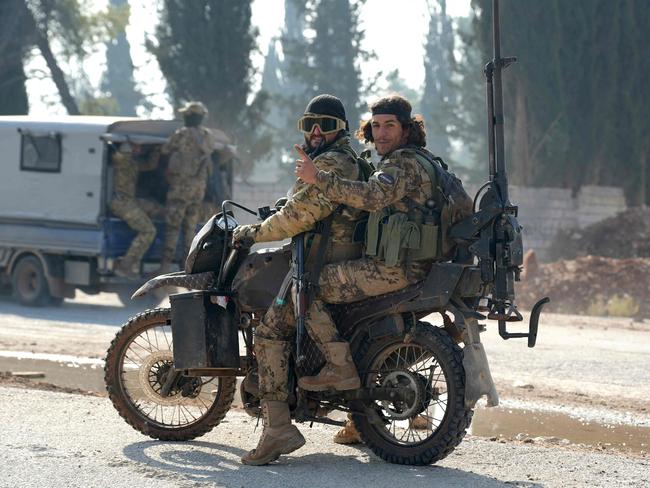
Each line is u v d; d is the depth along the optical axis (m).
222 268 10.19
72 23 72.25
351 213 9.67
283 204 10.26
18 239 30.14
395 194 9.30
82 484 8.63
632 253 59.81
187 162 28.84
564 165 72.38
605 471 9.67
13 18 69.25
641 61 72.62
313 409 10.05
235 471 9.32
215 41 72.56
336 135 9.82
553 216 64.31
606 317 33.88
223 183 31.41
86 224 28.72
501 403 15.15
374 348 9.80
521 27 72.00
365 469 9.49
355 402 9.88
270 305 9.96
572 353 21.75
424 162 9.49
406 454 9.65
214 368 10.03
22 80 71.56
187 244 29.28
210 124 73.00
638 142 72.56
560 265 41.34
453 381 9.34
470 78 98.19
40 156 29.59
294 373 10.00
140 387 10.88
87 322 25.98
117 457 9.77
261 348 9.84
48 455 9.67
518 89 72.88
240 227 10.07
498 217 9.37
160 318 10.72
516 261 9.30
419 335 9.58
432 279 9.42
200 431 10.70
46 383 14.73
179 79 72.81
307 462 9.82
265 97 74.75
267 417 9.76
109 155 28.56
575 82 72.25
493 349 22.02
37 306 30.16
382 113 9.62
